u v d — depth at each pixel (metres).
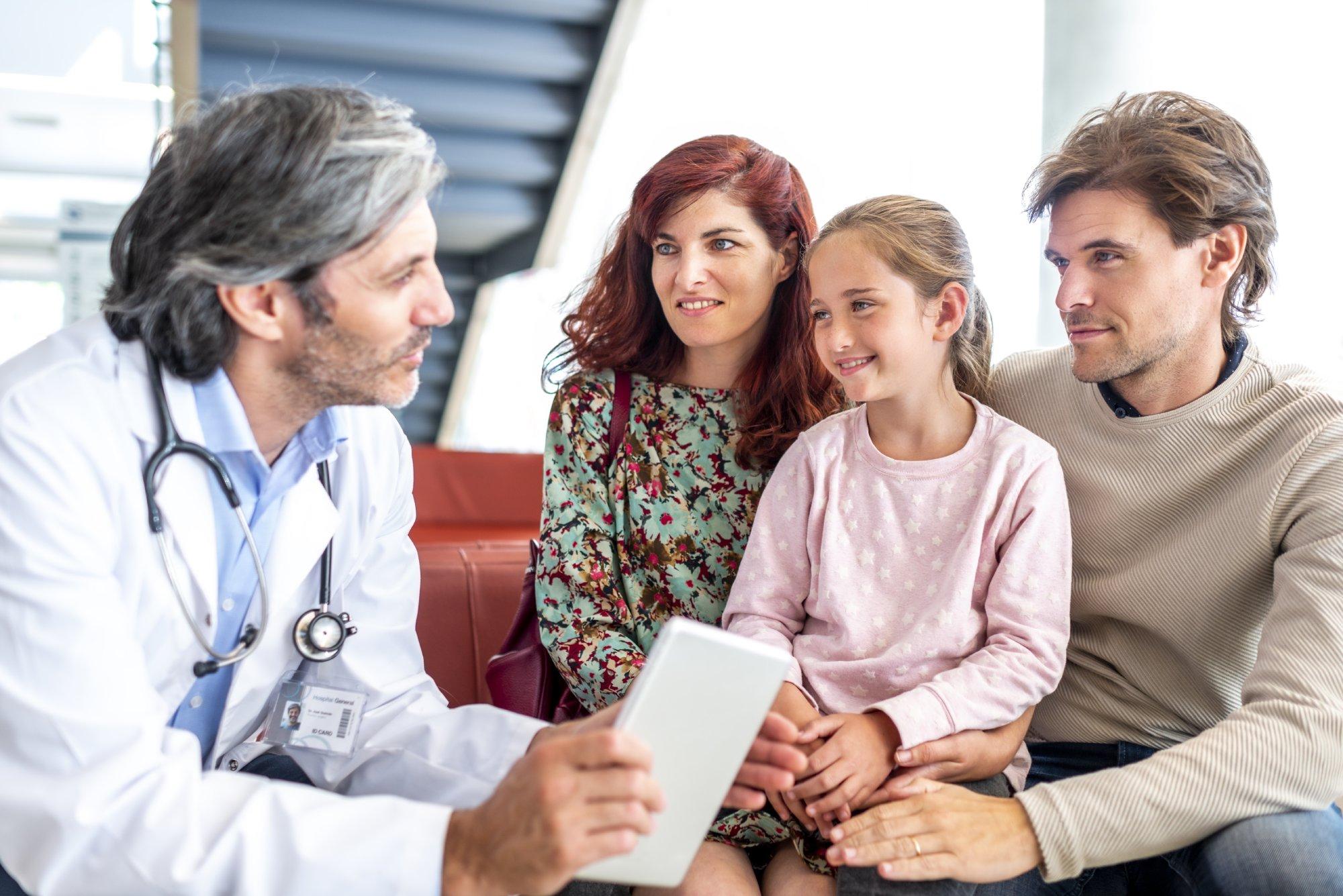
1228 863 0.96
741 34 3.83
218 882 0.82
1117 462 1.22
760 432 1.33
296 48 4.48
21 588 0.83
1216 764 0.98
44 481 0.86
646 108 4.59
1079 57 2.08
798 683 1.13
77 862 0.82
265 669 1.07
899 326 1.14
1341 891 0.92
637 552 1.35
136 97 6.48
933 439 1.21
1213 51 1.97
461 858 0.83
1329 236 1.85
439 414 7.14
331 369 0.96
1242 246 1.14
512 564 1.67
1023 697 1.07
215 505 1.01
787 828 1.17
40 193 7.59
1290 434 1.12
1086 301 1.14
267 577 1.04
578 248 5.41
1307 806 0.98
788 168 1.35
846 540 1.19
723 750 0.82
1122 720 1.21
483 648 1.62
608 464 1.38
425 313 0.96
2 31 5.98
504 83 4.96
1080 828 0.97
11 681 0.82
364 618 1.19
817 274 1.18
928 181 3.07
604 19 4.69
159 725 0.87
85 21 6.03
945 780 1.07
